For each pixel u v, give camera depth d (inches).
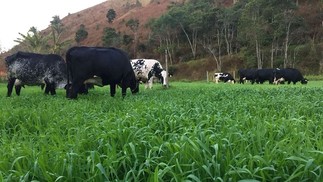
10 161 151.5
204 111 260.2
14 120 264.5
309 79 1768.0
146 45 3206.2
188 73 2628.0
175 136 167.8
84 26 4781.0
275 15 2058.3
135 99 420.8
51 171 135.5
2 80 1614.2
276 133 180.5
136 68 831.7
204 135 159.2
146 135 171.9
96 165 125.3
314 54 2220.7
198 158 132.7
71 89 505.7
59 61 601.6
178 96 490.3
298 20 2091.5
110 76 529.7
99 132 187.0
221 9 2620.6
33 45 2384.4
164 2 4596.5
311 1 2751.0
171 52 2950.3
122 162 140.6
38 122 248.8
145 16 4315.9
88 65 507.8
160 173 117.0
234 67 2466.8
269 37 2145.7
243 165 131.4
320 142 152.5
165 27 2901.1
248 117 220.4
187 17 2824.8
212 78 2372.0
